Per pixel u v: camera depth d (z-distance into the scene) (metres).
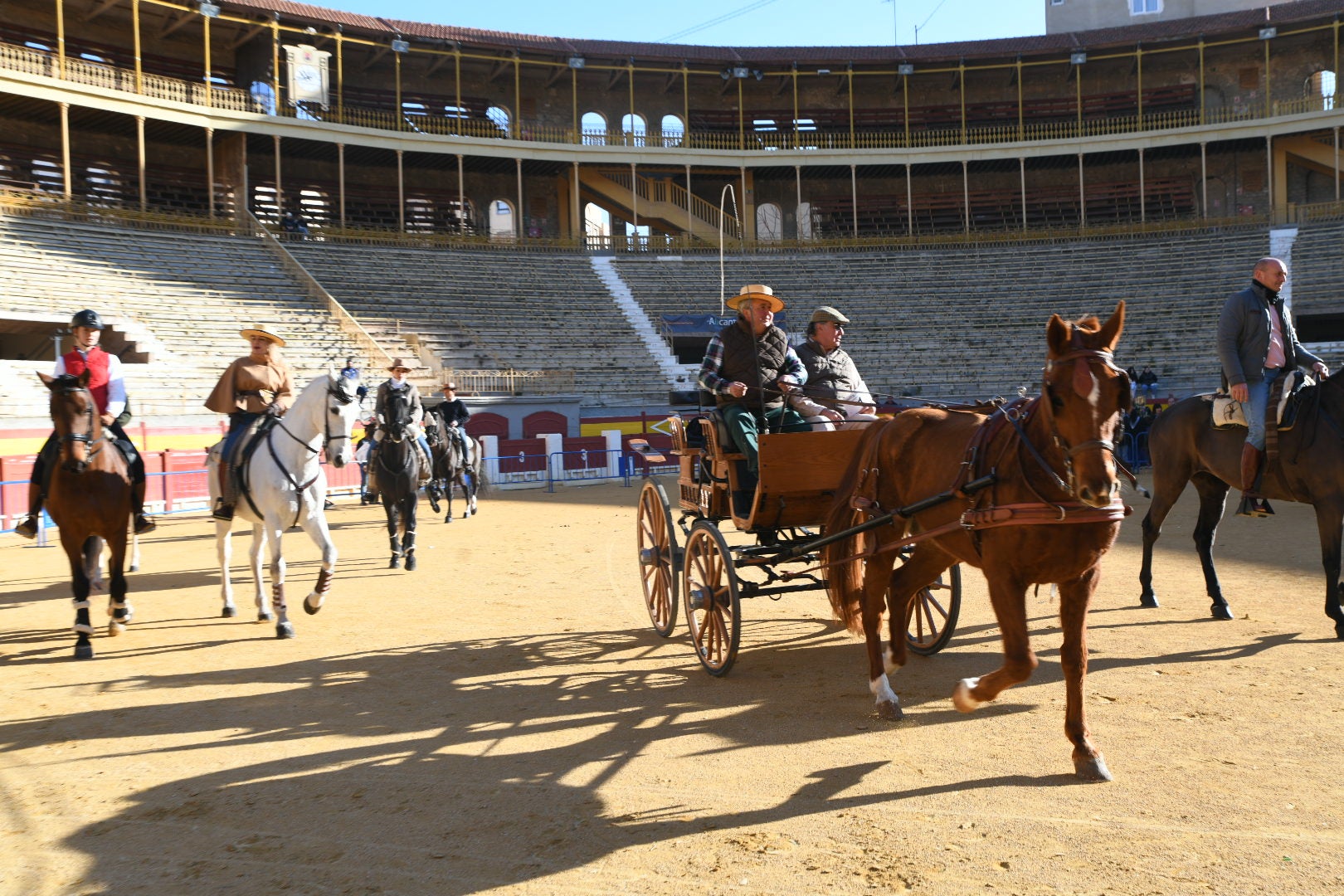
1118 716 6.19
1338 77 51.97
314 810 5.08
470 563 14.57
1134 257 46.44
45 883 4.34
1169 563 12.30
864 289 46.62
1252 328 8.55
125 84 41.84
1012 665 5.18
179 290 35.31
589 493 28.56
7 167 41.53
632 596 11.42
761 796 5.10
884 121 57.22
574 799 5.13
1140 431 29.02
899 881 4.11
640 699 7.02
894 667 6.70
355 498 27.91
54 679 7.97
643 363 40.66
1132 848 4.34
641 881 4.19
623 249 49.31
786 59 51.88
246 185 44.00
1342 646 7.76
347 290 40.25
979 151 50.53
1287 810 4.69
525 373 36.19
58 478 8.98
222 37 47.22
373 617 10.49
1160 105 54.31
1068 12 59.28
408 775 5.56
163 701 7.27
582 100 55.88
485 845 4.61
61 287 32.38
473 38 49.59
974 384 39.88
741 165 51.25
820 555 6.98
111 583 9.55
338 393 9.77
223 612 10.78
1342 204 45.44
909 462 6.26
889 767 5.45
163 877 4.36
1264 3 56.09
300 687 7.61
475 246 47.06
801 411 8.12
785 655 8.23
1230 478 8.75
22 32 43.03
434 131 50.03
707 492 8.14
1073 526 5.06
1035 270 46.94
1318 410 8.20
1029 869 4.18
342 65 50.50
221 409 10.46
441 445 20.56
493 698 7.16
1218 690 6.67
